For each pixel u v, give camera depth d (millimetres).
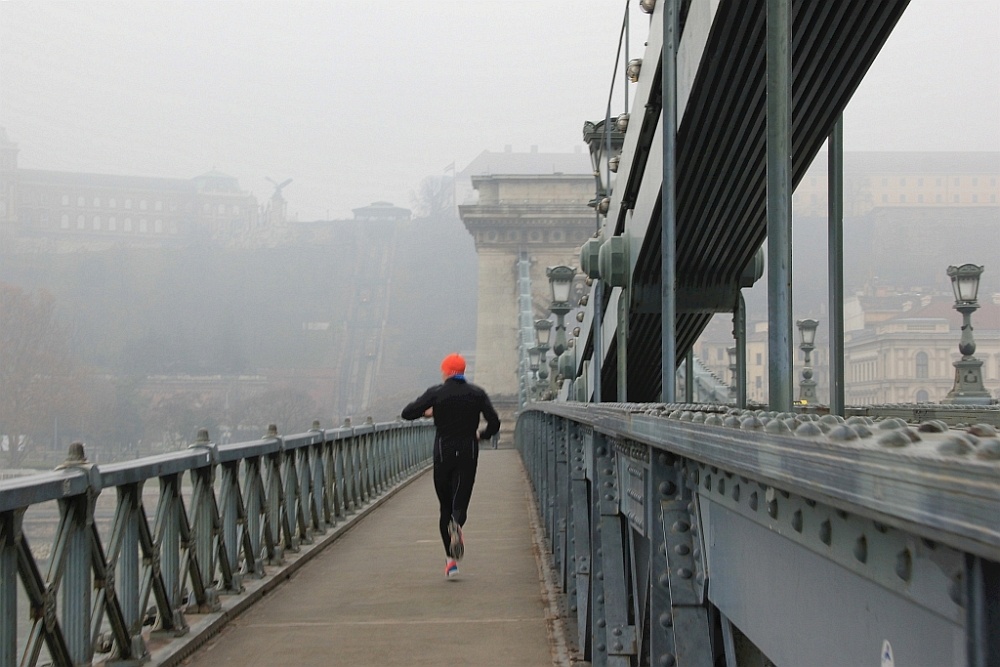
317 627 8328
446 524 10977
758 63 7895
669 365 7082
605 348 13688
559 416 10445
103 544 5898
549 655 7375
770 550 2461
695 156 9359
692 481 3514
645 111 10242
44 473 5207
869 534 1777
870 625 1796
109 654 6262
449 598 9609
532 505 19031
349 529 14953
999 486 1153
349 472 16656
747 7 7324
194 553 7992
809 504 2098
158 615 7277
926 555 1545
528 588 10125
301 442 12508
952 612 1458
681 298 11570
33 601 4824
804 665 2178
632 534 5375
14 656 4547
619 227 12281
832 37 7273
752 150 9125
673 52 7328
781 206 3967
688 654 3445
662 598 3867
